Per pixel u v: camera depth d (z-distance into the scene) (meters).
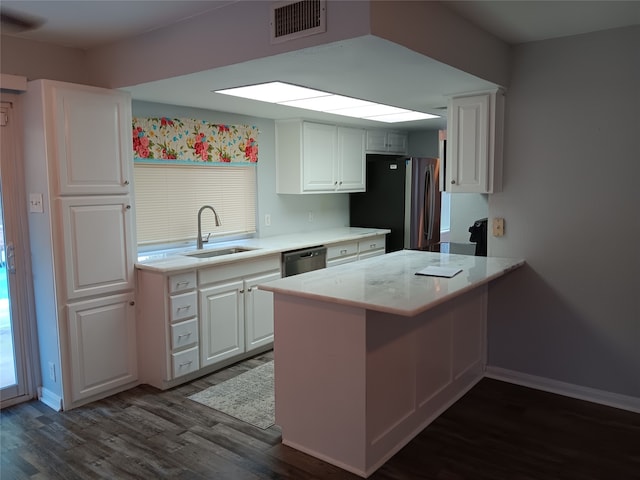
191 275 3.55
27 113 3.08
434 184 5.75
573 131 3.27
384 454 2.60
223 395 3.39
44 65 3.31
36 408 3.23
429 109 4.21
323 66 2.73
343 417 2.51
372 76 2.96
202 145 4.24
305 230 5.46
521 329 3.58
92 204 3.22
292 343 2.67
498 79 3.27
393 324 2.61
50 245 3.07
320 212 5.64
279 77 2.98
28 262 3.28
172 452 2.69
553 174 3.36
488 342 3.73
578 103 3.23
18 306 3.28
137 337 3.55
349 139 5.39
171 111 4.00
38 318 3.30
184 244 4.27
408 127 5.78
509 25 2.98
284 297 2.67
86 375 3.26
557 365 3.46
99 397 3.35
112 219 3.34
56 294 3.09
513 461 2.59
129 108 3.42
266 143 4.90
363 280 2.83
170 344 3.46
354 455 2.49
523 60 3.40
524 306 3.55
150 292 3.46
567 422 3.01
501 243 3.61
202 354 3.67
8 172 3.16
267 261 4.14
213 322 3.73
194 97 3.65
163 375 3.47
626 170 3.11
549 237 3.41
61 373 3.15
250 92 3.45
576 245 3.32
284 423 2.76
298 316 2.62
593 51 3.15
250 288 4.00
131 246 3.46
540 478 2.44
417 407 2.88
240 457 2.63
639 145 3.05
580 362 3.37
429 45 2.54
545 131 3.37
